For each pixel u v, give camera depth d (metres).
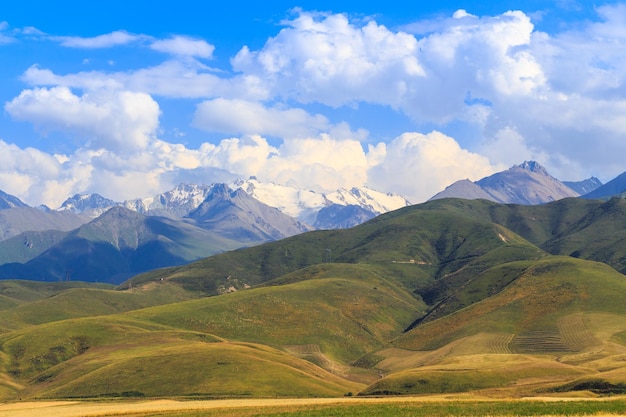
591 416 99.69
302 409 128.12
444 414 110.69
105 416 130.75
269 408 133.38
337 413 118.12
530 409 112.12
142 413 133.50
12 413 141.38
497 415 106.12
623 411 105.88
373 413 116.25
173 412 132.62
